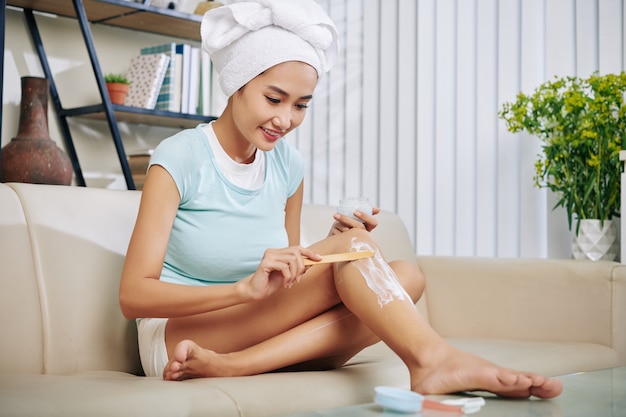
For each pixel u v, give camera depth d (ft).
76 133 12.22
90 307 5.26
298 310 4.77
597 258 8.37
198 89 12.56
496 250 10.12
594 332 6.87
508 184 9.98
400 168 11.22
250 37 4.96
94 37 12.44
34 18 11.69
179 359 4.17
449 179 10.62
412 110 11.10
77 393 3.60
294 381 4.29
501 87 10.05
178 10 12.09
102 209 5.61
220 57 5.16
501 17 10.07
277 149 5.76
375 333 4.40
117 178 12.69
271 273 4.57
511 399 3.71
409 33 11.13
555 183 8.89
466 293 7.61
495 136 10.14
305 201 12.37
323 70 5.22
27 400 3.40
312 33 4.95
